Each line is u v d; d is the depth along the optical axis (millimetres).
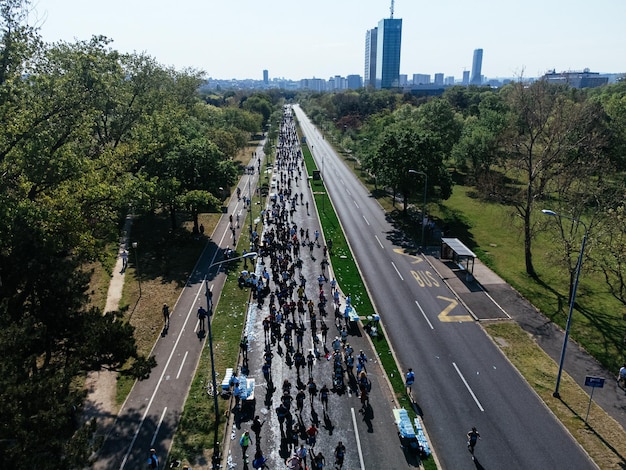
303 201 85250
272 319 40125
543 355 36312
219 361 35688
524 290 47281
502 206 75500
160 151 62656
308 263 55219
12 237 28109
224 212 69500
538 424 29062
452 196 86938
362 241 63250
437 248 60125
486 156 86500
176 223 70250
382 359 35844
